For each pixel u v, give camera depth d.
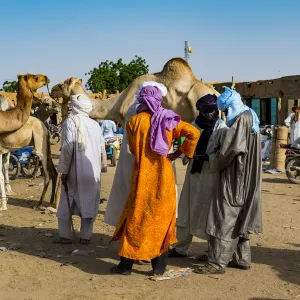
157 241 5.07
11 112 8.94
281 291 5.00
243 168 5.21
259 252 6.41
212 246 5.42
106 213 5.88
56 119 27.78
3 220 8.25
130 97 8.89
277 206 9.59
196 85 8.29
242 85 25.97
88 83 42.81
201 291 4.95
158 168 5.04
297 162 12.70
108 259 6.03
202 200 5.63
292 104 22.22
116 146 16.36
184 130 5.13
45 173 9.27
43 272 5.51
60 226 6.70
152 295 4.82
